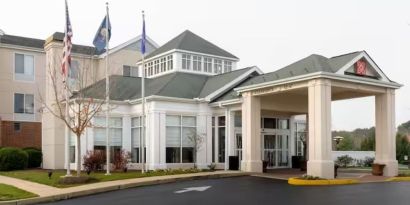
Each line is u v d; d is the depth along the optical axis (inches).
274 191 684.7
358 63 955.3
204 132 1165.1
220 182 827.4
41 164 1359.5
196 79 1306.6
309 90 894.4
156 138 1104.2
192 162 1157.7
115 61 1622.8
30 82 1633.9
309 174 874.1
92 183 813.9
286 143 1274.6
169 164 1119.0
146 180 822.5
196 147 1146.7
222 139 1174.3
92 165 1055.6
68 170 861.2
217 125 1176.8
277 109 1119.6
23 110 1617.9
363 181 845.8
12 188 754.8
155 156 1099.9
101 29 989.2
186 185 789.2
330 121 876.6
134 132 1191.6
